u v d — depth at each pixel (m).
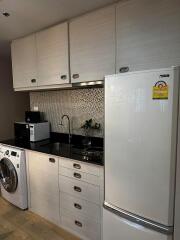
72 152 2.14
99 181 1.76
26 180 2.54
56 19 2.12
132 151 1.38
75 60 2.11
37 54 2.49
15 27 2.32
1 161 2.71
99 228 1.82
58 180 2.13
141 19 1.60
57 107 2.94
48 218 2.34
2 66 3.73
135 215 1.41
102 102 2.42
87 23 1.96
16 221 2.35
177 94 1.18
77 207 1.99
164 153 1.24
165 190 1.26
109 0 1.72
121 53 1.75
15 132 2.98
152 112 1.26
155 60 1.56
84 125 2.48
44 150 2.27
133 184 1.40
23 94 4.15
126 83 1.37
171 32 1.47
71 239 2.02
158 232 1.30
